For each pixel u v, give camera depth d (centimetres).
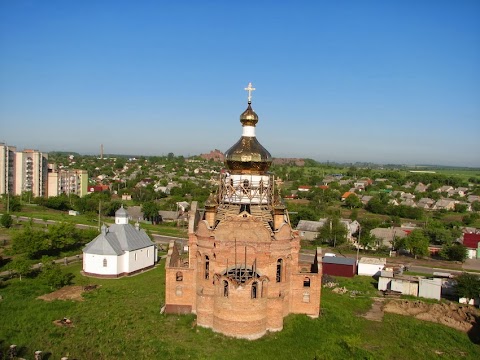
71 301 6384
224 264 5300
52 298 6544
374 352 5078
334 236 12462
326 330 5456
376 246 12206
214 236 5322
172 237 12756
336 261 9325
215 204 5538
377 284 8462
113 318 5650
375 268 9169
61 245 9525
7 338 4972
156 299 6488
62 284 7244
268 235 5288
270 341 5025
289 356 4688
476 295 7169
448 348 5369
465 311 6794
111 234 8256
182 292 5734
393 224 16000
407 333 5759
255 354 4703
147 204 15962
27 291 6794
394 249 12238
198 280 5544
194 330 5266
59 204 17100
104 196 19488
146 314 5809
